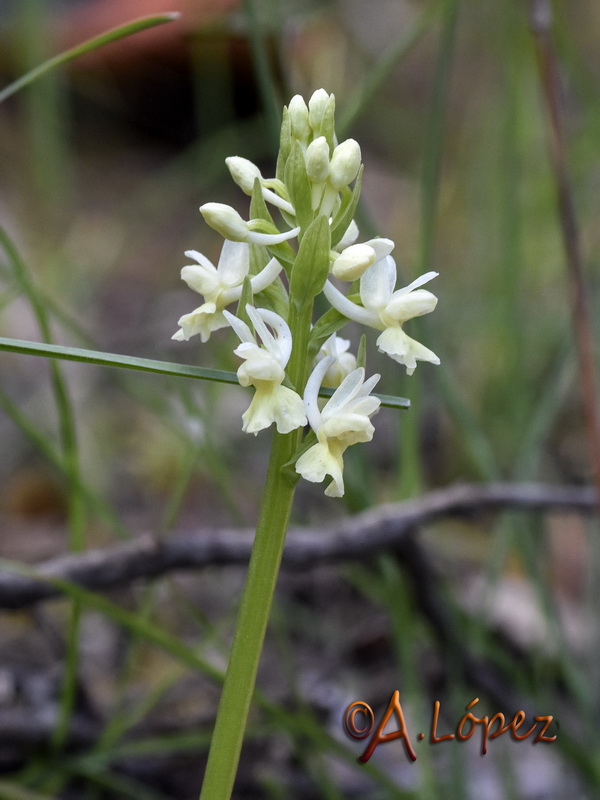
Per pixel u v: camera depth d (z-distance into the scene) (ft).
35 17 2.52
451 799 1.45
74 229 2.95
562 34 1.96
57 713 1.47
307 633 1.90
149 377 2.23
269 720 1.55
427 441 2.43
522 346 1.74
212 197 3.37
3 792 1.32
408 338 1.10
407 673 1.48
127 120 3.64
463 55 3.28
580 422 2.51
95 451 2.35
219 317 1.10
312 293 1.06
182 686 1.71
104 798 1.50
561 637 1.53
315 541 1.48
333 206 1.08
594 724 1.50
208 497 2.32
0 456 2.30
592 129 2.07
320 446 1.07
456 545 2.22
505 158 1.74
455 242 2.83
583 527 2.15
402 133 3.07
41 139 2.71
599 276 1.87
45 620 1.57
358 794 1.53
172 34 3.32
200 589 2.01
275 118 1.49
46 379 2.53
